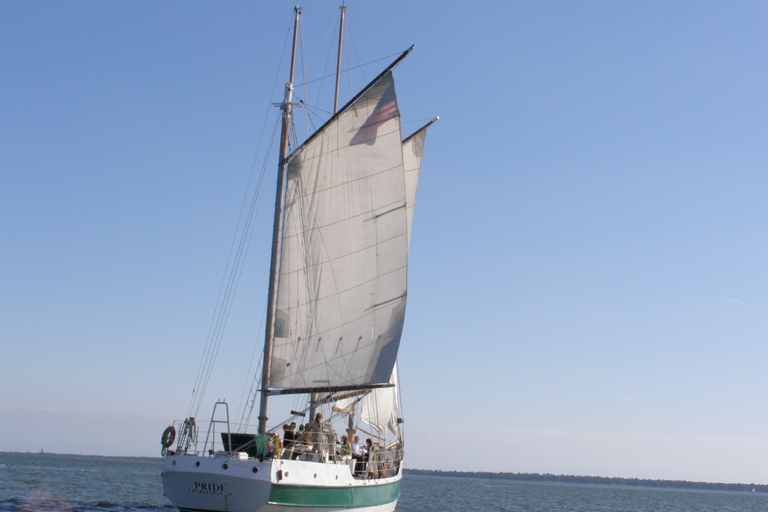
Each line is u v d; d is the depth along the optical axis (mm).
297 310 32062
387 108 34500
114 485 77062
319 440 27906
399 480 36062
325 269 32875
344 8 42156
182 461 25016
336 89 41625
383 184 34375
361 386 32781
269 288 31797
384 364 33312
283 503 24344
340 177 33625
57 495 53781
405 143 45594
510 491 146625
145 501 52250
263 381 31281
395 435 42875
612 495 167125
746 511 118250
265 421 31219
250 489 23797
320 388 31984
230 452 25219
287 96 33281
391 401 42812
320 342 32312
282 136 32812
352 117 33906
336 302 32875
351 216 33656
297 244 32500
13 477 80312
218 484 24219
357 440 34469
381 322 33594
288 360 31594
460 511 65250
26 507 42281
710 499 192875
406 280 34344
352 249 33531
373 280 33719
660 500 150625
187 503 25141
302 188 32875
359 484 28969
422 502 78188
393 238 34344
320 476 25859
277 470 23859
